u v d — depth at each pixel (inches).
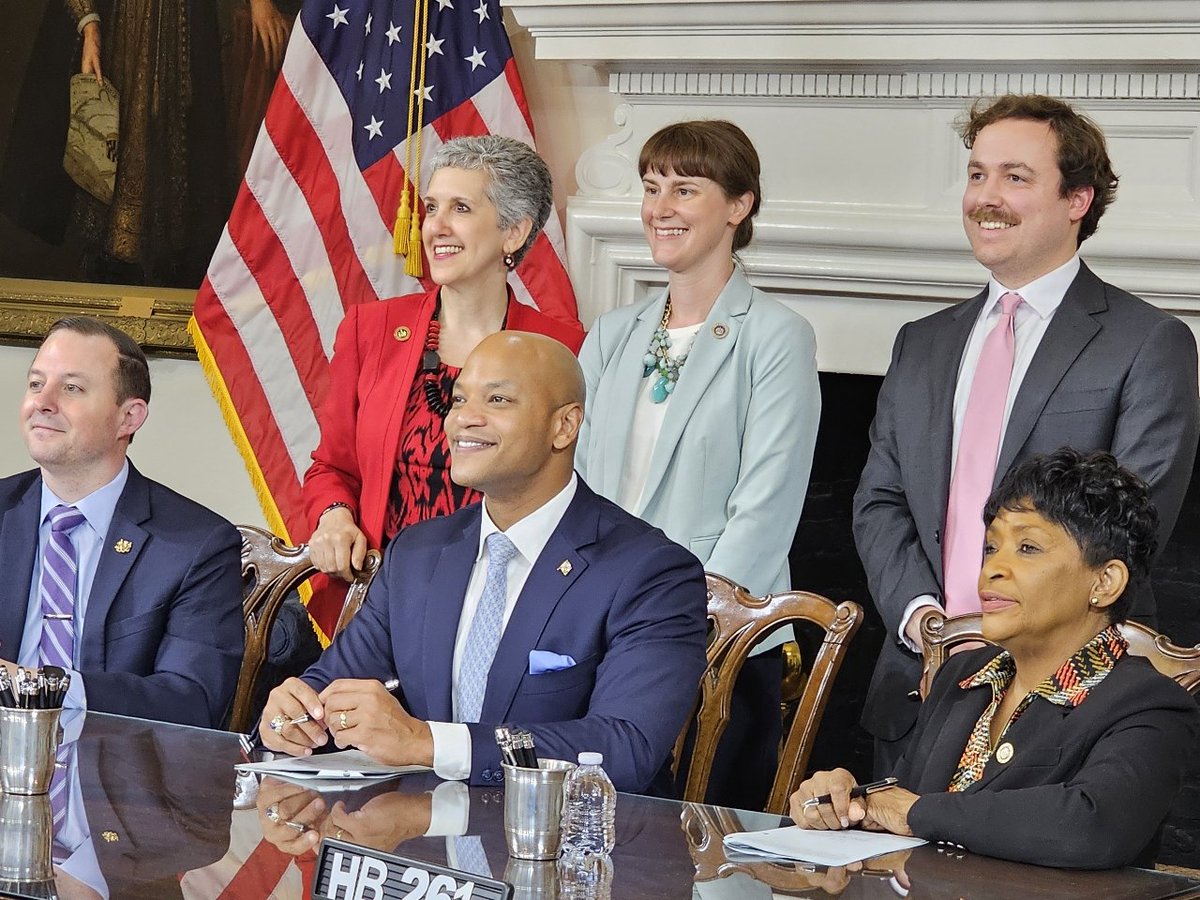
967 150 166.2
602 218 179.5
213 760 92.2
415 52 179.5
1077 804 76.3
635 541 99.4
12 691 83.7
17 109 207.2
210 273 183.3
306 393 182.4
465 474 96.7
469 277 142.0
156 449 209.8
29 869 68.9
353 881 66.8
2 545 119.6
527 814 72.6
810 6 165.0
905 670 119.3
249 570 133.2
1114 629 85.1
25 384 213.3
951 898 69.3
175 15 201.6
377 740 87.9
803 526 184.7
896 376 128.8
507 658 97.4
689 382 133.4
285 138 181.3
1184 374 118.8
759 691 130.6
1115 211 161.0
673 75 177.2
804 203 173.3
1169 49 153.6
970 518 120.0
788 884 70.7
